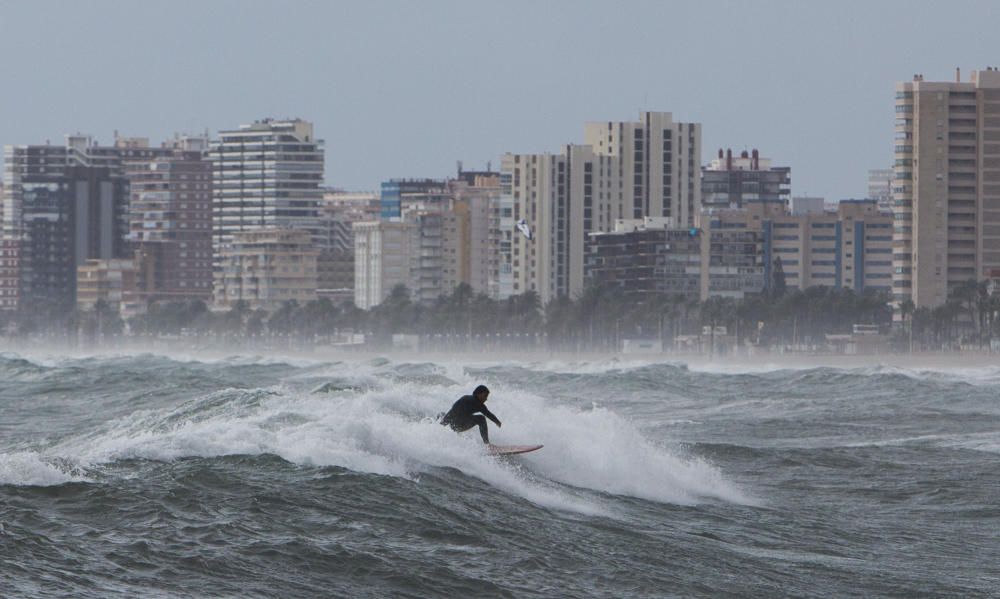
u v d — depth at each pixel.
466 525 119.31
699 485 159.38
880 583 118.75
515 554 113.81
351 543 110.38
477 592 103.19
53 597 92.38
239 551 105.44
